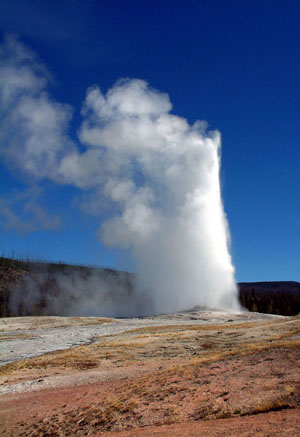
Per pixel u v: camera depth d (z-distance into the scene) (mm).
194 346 32531
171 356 28609
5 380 24469
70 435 12867
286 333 31250
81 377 23375
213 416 12055
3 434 13867
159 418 12867
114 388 18203
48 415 15219
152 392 15883
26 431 13844
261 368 16703
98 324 70625
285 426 9680
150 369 23281
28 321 73688
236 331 39031
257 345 26203
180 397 14594
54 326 67875
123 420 13352
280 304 122250
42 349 40219
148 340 39250
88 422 13758
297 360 16891
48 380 23328
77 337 50531
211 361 20875
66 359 30734
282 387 13281
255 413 11617
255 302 126812
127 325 66500
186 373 18312
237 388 14297
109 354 31938
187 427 11359
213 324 59844
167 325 61844
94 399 16578
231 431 10109
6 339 50219
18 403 18109
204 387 15227
